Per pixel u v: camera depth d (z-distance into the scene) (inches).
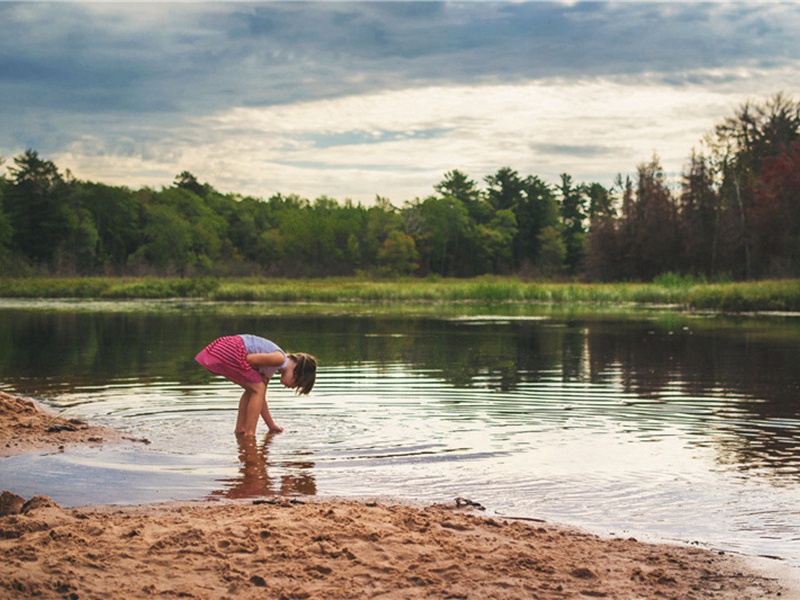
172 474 275.7
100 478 269.1
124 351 703.1
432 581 178.7
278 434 345.1
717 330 997.2
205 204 5831.7
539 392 472.1
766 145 2596.0
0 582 164.6
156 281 2282.2
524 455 307.9
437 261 5319.9
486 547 200.1
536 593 174.6
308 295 1998.0
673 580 183.6
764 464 295.3
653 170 3043.8
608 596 174.4
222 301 1927.9
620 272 3029.0
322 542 195.6
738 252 2578.7
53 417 364.5
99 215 4576.8
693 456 307.9
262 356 342.0
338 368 588.1
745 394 466.0
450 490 259.8
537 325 1091.3
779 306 1496.1
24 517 208.4
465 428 359.3
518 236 5546.3
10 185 3754.9
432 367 596.1
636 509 240.4
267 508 225.9
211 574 177.6
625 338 874.1
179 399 435.2
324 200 5846.5
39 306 1612.9
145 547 189.9
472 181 5910.4
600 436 343.9
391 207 4904.0
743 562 196.7
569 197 5733.3
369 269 4293.8
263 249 5196.9
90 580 170.6
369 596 170.4
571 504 245.3
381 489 260.1
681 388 491.5
